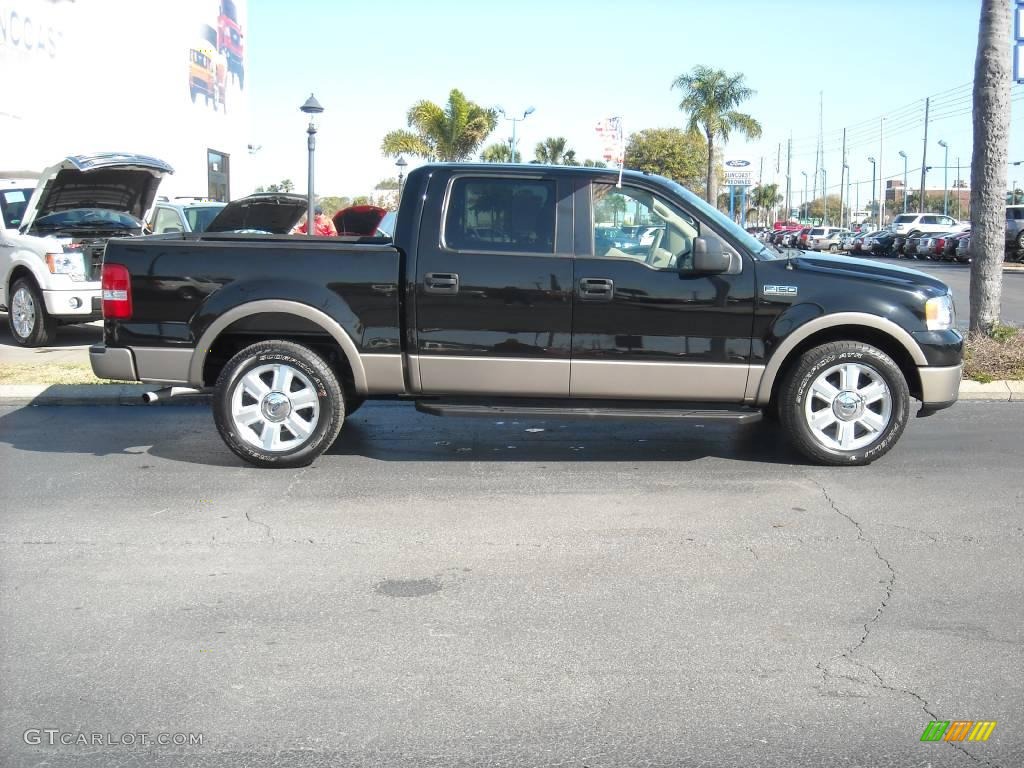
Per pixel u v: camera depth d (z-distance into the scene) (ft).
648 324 22.02
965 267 118.93
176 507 20.02
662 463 23.57
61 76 69.21
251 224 45.93
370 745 11.21
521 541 17.97
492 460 23.86
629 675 12.85
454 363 22.29
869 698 12.26
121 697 12.28
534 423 27.99
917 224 165.27
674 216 22.29
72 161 39.27
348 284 22.21
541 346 22.13
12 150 63.36
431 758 10.94
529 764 10.82
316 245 23.76
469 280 22.00
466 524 18.94
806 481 21.91
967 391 31.27
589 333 22.06
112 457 24.18
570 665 13.12
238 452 22.79
